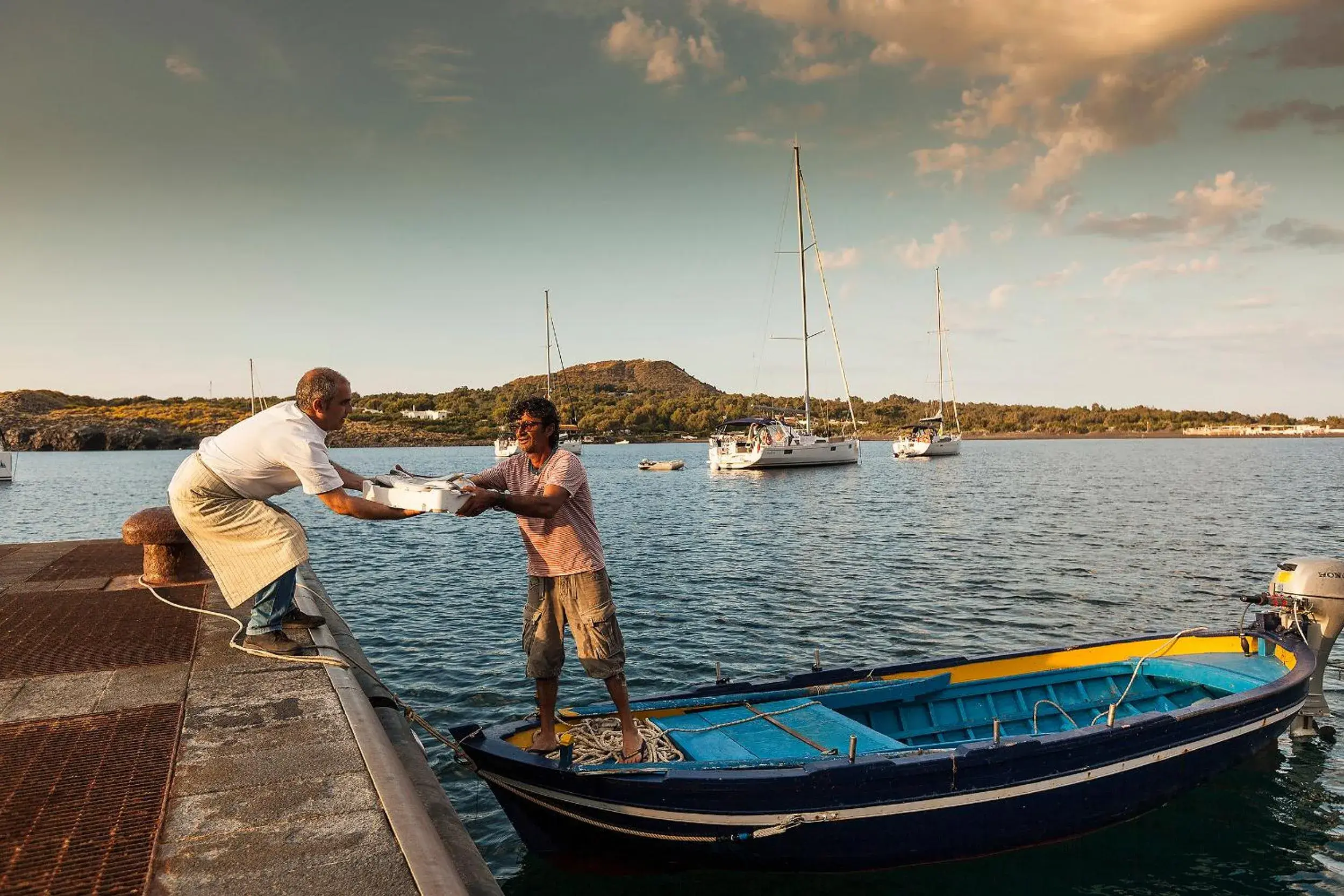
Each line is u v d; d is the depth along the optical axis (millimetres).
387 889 2910
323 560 23625
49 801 3549
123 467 95500
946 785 6484
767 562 22484
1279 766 8711
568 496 4973
